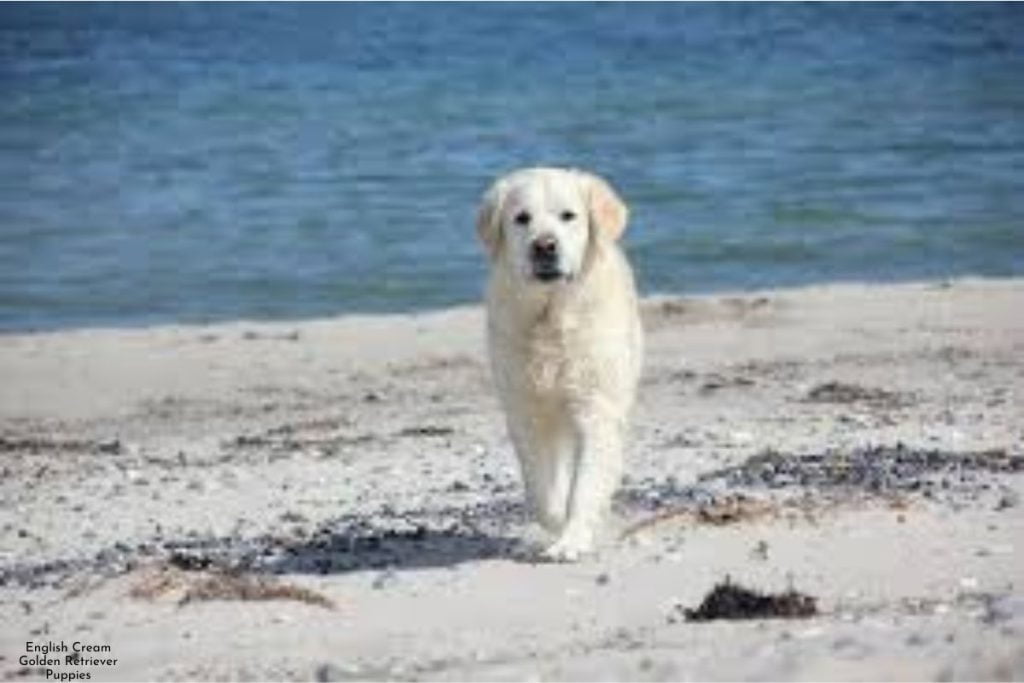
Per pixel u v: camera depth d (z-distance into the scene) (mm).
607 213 11008
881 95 52844
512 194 10953
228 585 10078
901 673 7148
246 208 36219
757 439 15383
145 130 51000
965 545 10383
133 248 31922
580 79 62656
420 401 19141
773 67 63781
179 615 9695
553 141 45844
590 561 10508
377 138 47688
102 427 18672
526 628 9047
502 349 11039
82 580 10742
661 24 99500
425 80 65062
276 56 81375
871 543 10516
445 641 8867
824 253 29500
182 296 27578
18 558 12023
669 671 7488
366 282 28266
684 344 21516
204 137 48875
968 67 60188
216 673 8539
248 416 18859
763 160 40750
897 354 20375
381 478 14508
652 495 12570
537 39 88938
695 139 45062
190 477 15031
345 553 11266
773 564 10133
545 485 11188
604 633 8812
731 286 26922
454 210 35344
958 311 22828
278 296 27391
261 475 14938
